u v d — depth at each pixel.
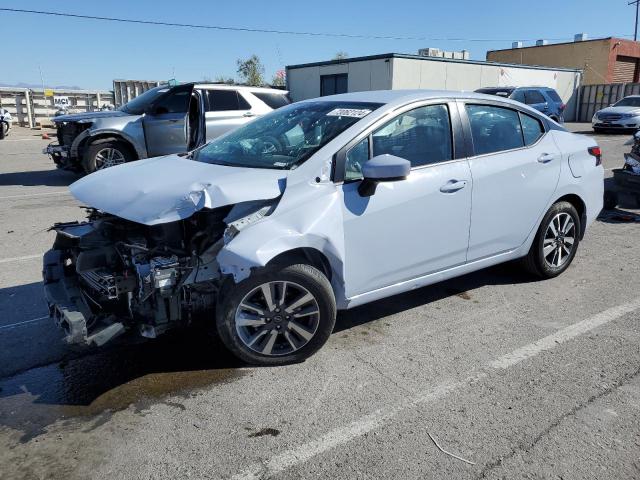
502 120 4.59
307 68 31.00
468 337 4.03
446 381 3.44
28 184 10.72
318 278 3.53
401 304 4.64
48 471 2.68
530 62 40.28
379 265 3.81
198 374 3.56
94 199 3.66
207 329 4.16
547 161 4.75
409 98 4.06
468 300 4.71
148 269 3.31
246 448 2.83
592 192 5.20
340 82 29.55
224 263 3.22
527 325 4.22
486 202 4.32
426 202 3.93
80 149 10.09
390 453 2.78
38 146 18.28
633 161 8.00
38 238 6.65
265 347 3.56
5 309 4.59
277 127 4.30
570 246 5.21
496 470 2.64
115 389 3.40
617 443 2.83
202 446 2.86
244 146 4.20
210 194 3.27
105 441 2.90
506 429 2.95
